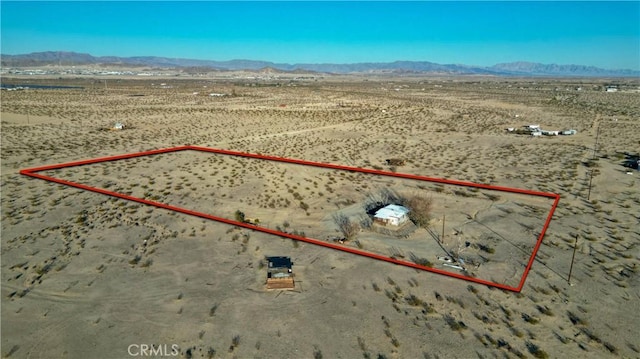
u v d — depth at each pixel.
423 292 26.94
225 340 22.19
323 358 21.02
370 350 21.66
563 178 54.62
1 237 33.38
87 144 70.12
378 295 26.59
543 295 26.89
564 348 22.06
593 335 23.08
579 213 41.84
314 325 23.58
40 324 23.14
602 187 50.84
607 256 32.38
